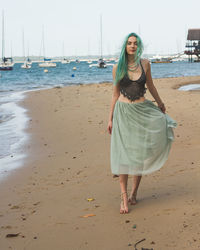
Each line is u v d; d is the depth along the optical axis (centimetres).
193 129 801
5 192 489
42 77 4950
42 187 496
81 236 330
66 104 1480
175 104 1254
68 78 4441
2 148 773
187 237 302
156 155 377
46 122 1073
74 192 460
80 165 591
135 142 373
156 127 374
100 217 371
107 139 778
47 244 321
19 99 1803
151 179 480
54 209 407
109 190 456
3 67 7950
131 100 377
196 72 4847
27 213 402
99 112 1184
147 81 389
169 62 11400
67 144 766
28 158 677
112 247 302
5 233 351
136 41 368
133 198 399
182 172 494
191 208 363
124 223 349
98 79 3916
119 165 377
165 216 352
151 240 306
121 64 371
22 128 1000
